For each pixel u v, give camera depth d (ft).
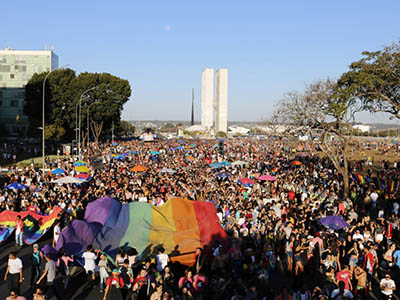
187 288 35.60
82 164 114.21
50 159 189.47
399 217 68.90
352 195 87.30
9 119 379.55
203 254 43.24
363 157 215.10
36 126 249.34
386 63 91.25
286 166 146.41
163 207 57.72
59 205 67.05
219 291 36.14
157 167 136.26
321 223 53.93
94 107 260.83
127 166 138.92
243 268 42.68
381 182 101.55
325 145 104.06
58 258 41.63
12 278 39.40
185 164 144.36
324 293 38.55
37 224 59.62
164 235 51.24
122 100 282.15
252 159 176.35
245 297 35.58
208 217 55.88
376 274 47.52
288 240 48.65
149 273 38.93
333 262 46.14
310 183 102.53
